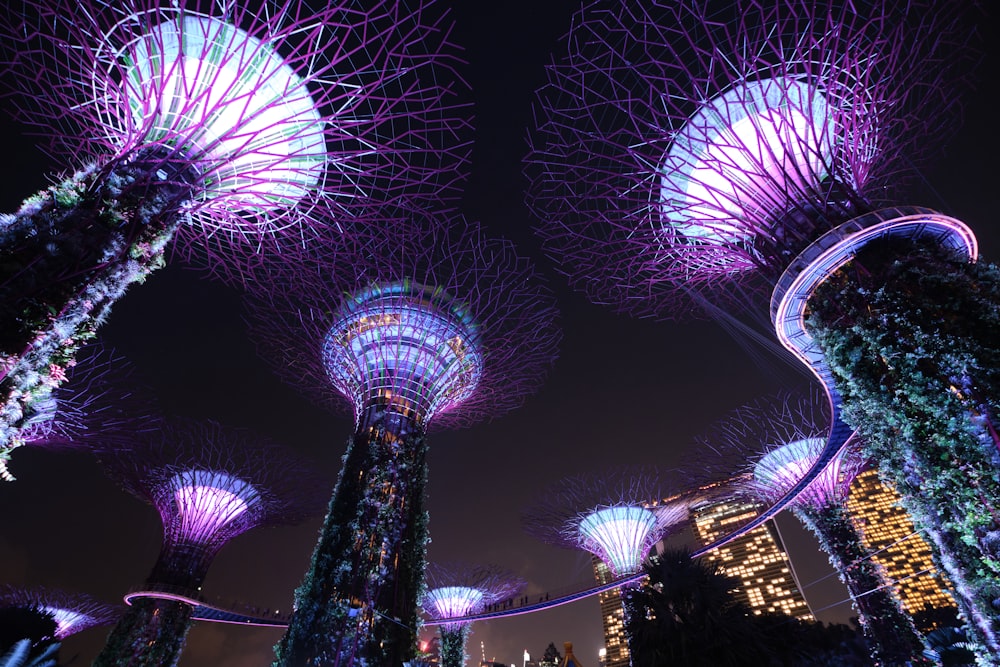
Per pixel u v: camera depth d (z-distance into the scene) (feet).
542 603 144.77
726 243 62.69
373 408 78.28
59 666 68.69
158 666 102.83
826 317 50.47
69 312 37.37
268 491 124.47
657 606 59.06
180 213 48.93
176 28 47.85
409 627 65.92
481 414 98.73
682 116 54.85
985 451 37.58
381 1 41.09
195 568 112.98
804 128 57.77
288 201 58.65
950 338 40.98
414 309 81.82
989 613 37.81
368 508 68.95
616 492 138.00
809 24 48.57
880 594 100.63
